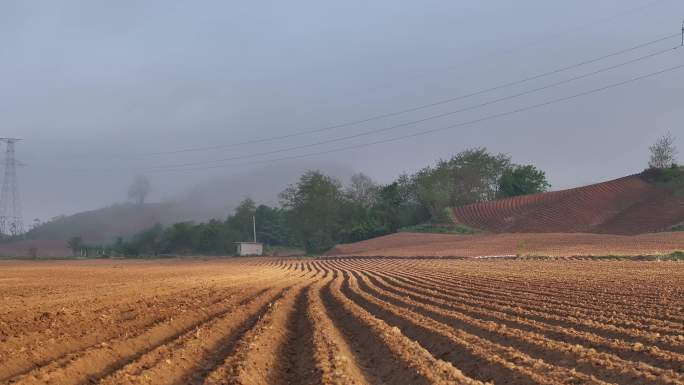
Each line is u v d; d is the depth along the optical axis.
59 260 104.06
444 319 18.56
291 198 142.62
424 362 11.62
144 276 46.09
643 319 17.28
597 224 98.69
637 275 35.47
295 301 26.27
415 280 37.66
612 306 20.72
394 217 137.00
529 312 19.20
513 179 143.12
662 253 55.25
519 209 116.38
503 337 14.66
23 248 145.62
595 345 13.28
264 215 173.12
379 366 12.34
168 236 144.38
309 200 140.00
